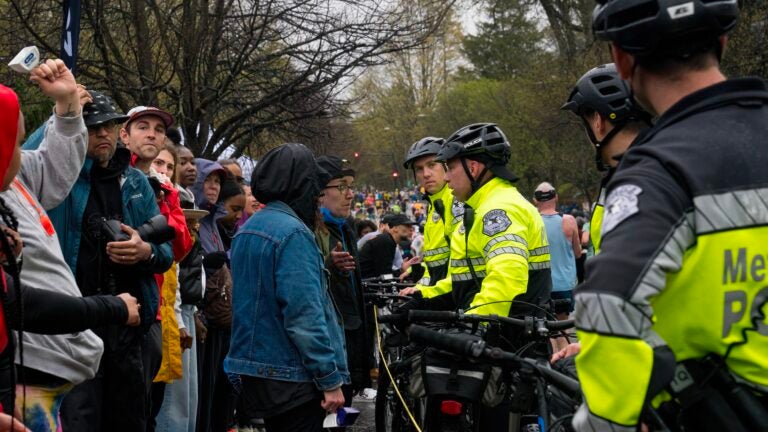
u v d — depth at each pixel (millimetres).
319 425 3818
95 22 11461
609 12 1942
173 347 4617
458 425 4008
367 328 5738
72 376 3154
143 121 4891
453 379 3965
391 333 4898
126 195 4031
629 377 1717
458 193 4707
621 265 1734
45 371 3066
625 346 1719
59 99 3562
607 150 3062
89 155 3881
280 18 13141
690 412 1837
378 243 8023
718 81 1934
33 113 9922
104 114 3869
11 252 2219
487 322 4125
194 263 5191
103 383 3834
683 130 1864
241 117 13234
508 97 37625
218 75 13672
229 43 13023
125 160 4047
